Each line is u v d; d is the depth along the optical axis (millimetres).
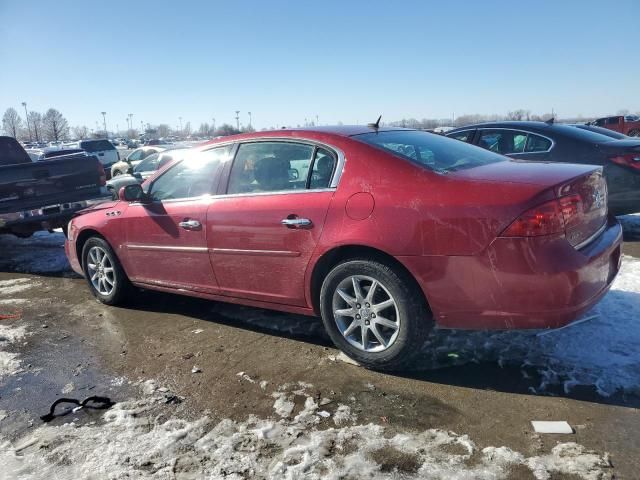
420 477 2395
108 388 3451
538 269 2816
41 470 2604
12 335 4516
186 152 4504
